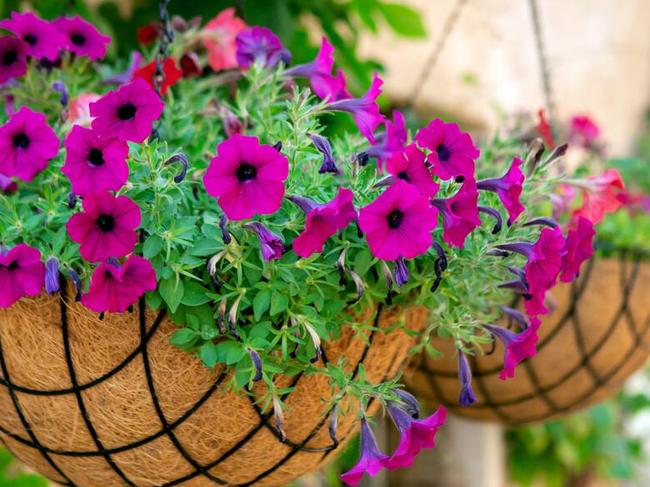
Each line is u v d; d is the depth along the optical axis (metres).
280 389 1.23
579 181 1.39
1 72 1.35
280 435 1.23
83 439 1.26
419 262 1.29
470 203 1.21
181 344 1.21
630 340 1.61
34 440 1.28
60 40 1.37
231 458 1.27
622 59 4.01
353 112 1.29
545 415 1.63
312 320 1.21
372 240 1.18
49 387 1.24
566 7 3.20
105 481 1.30
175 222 1.21
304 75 1.36
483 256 1.27
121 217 1.17
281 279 1.22
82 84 1.52
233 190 1.17
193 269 1.22
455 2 2.46
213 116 1.41
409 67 2.42
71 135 1.19
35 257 1.20
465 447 2.66
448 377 1.59
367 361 1.29
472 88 2.50
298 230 1.23
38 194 1.31
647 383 3.82
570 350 1.58
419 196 1.19
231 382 1.22
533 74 2.85
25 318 1.23
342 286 1.23
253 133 1.37
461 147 1.24
